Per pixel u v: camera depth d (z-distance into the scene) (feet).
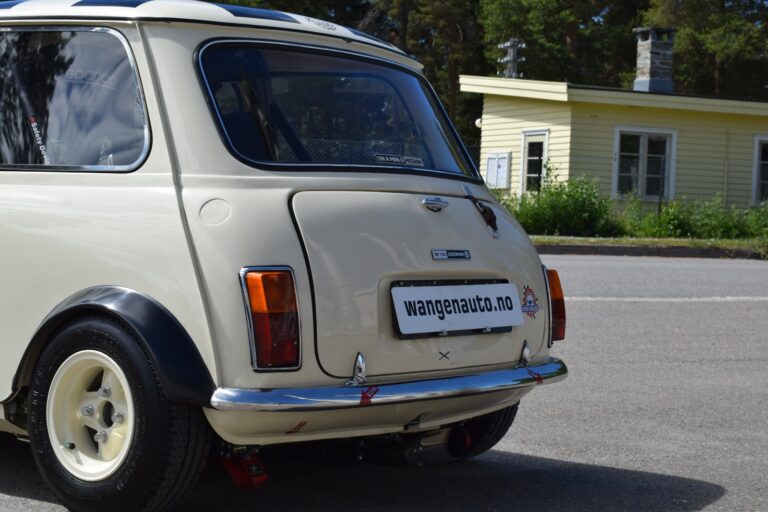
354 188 13.14
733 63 170.50
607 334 30.78
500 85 89.10
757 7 171.83
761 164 89.97
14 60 14.30
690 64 172.76
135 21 13.19
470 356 13.66
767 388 23.94
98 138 13.32
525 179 88.38
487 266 14.15
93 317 12.51
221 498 14.34
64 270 12.91
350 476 15.88
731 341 30.22
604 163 85.35
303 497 14.53
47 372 12.82
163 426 11.89
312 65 14.05
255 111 13.10
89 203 12.96
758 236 72.95
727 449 18.25
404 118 14.92
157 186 12.59
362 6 191.21
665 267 50.67
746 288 42.14
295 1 157.89
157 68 12.98
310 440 12.71
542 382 14.42
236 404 11.53
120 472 12.19
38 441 12.97
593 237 69.67
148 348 11.80
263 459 16.81
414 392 12.64
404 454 14.53
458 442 15.89
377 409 12.61
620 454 17.76
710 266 52.37
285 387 11.87
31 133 13.92
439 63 177.27
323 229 12.46
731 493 15.42
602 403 21.98
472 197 14.65
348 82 14.37
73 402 12.88
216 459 13.32
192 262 11.98
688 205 76.33
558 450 17.97
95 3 13.87
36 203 13.39
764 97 173.37
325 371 12.18
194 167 12.49
